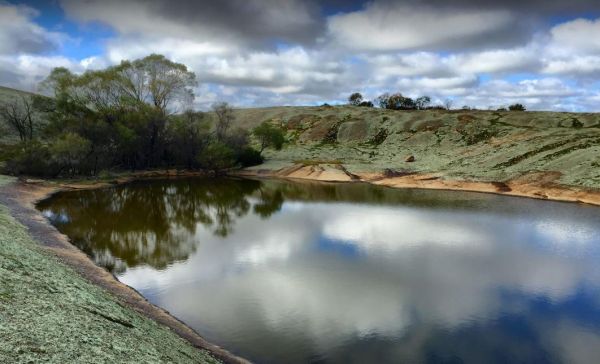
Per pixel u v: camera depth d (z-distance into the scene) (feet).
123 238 109.29
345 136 365.61
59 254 78.02
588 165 196.44
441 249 103.76
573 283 81.41
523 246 107.76
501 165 231.09
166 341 47.16
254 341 56.29
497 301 72.33
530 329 62.39
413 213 151.64
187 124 267.59
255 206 164.86
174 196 186.60
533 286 79.56
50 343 32.37
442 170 242.78
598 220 140.05
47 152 197.47
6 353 28.45
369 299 71.87
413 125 362.94
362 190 213.25
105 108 241.96
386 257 96.48
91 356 32.86
